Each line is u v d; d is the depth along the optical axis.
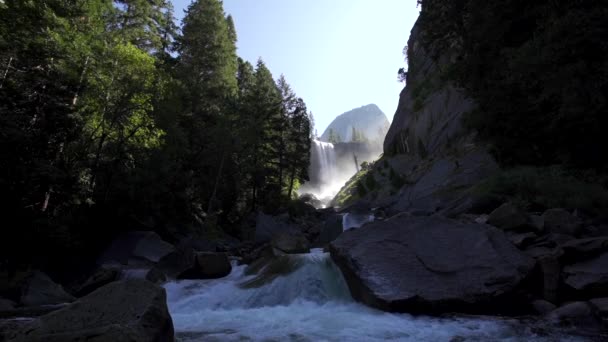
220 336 7.62
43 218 15.35
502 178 16.34
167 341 5.46
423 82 42.84
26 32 17.16
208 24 42.00
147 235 20.89
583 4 13.61
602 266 8.60
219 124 33.94
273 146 47.66
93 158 22.17
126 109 21.69
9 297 11.70
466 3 22.75
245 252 23.08
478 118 21.20
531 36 17.64
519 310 8.83
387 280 9.73
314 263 12.46
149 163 24.00
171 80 24.62
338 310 9.82
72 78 17.78
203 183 35.34
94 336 4.70
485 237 10.23
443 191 22.30
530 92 16.45
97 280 13.58
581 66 12.31
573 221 10.89
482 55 20.61
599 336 6.72
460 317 8.53
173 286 13.27
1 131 13.27
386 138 48.25
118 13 28.27
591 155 15.15
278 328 8.25
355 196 49.31
